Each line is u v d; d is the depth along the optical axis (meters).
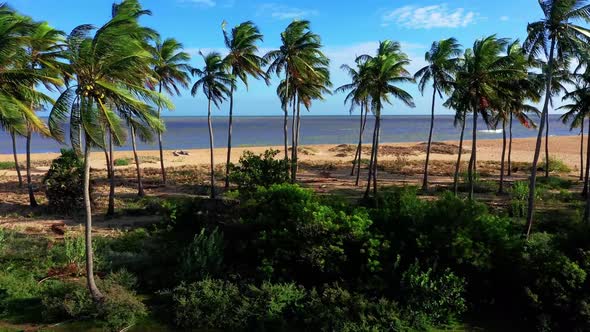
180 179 34.28
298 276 13.69
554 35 16.48
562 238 13.02
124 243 17.33
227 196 20.48
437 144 63.47
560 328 11.37
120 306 11.95
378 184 33.47
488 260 12.65
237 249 14.81
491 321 12.20
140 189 27.73
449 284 12.09
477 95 22.19
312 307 12.03
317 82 28.72
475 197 27.66
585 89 22.95
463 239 12.66
